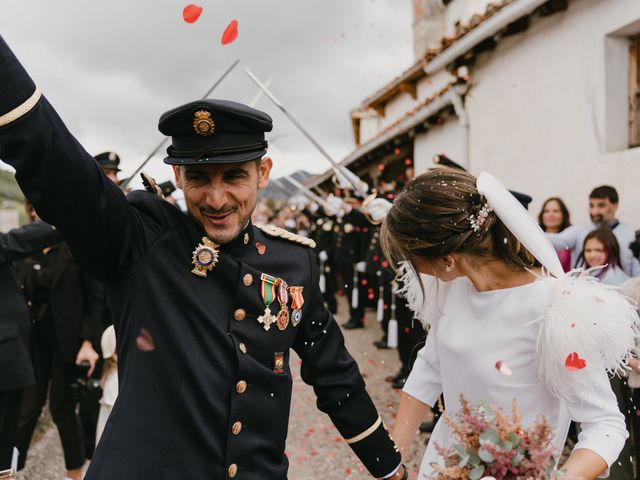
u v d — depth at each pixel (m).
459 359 1.68
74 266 3.37
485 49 6.55
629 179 4.69
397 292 1.96
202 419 1.33
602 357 1.50
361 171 13.01
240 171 1.39
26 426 3.34
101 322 3.45
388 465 1.68
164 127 1.40
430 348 1.86
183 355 1.33
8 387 2.61
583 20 5.13
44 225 2.72
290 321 1.52
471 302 1.69
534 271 1.65
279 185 14.21
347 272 8.23
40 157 1.14
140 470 1.27
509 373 1.45
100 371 3.76
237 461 1.35
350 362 1.70
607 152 4.94
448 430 1.76
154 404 1.31
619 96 4.95
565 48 5.37
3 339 2.62
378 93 12.60
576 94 5.25
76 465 3.39
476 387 1.66
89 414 3.75
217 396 1.35
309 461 3.72
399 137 9.27
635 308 1.56
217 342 1.38
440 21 13.27
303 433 4.20
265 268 1.51
